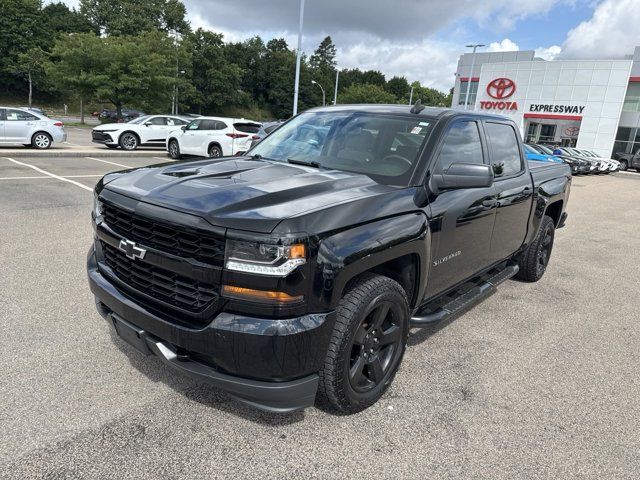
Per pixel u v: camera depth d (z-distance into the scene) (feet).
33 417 8.56
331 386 8.34
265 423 8.84
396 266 9.71
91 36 133.39
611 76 127.85
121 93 136.87
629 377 11.54
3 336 11.34
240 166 10.64
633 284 19.36
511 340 13.24
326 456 8.09
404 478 7.70
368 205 8.67
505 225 13.76
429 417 9.36
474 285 13.51
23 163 43.55
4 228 20.75
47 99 242.58
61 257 17.29
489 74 148.56
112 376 9.99
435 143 10.73
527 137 145.38
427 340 12.90
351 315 8.18
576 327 14.48
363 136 11.46
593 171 91.50
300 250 7.25
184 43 201.87
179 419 8.79
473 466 8.07
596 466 8.28
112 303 8.84
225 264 7.24
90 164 45.98
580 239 28.12
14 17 225.97
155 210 8.05
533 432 9.12
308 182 9.27
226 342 7.32
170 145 59.36
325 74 377.30
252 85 326.24
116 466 7.54
